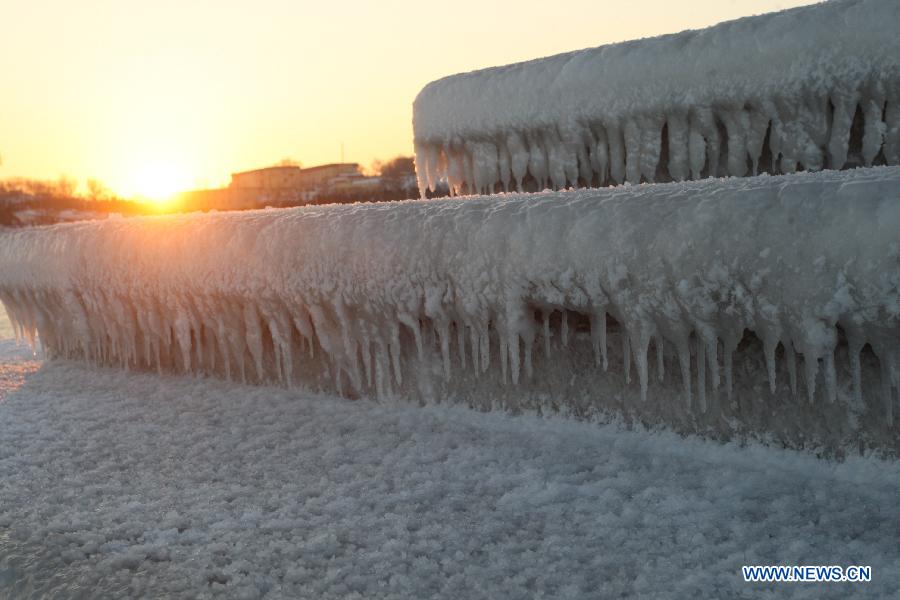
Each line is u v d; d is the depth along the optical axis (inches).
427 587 61.7
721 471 82.9
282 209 127.0
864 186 70.1
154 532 74.0
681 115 141.9
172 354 140.6
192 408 120.5
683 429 90.7
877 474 77.9
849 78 123.3
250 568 65.7
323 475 88.2
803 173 84.0
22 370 158.1
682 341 82.4
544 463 88.4
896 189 68.2
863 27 121.5
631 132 148.8
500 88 167.2
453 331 107.1
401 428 104.4
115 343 147.0
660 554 65.5
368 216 107.3
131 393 132.1
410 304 101.7
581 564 64.4
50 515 80.1
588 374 97.3
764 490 77.7
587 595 59.6
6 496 86.4
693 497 76.6
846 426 79.8
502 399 104.3
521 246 90.3
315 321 112.7
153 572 65.8
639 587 60.3
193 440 104.5
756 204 75.0
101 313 145.5
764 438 85.4
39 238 156.3
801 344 72.7
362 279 105.0
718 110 137.5
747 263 74.7
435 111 178.2
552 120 159.2
